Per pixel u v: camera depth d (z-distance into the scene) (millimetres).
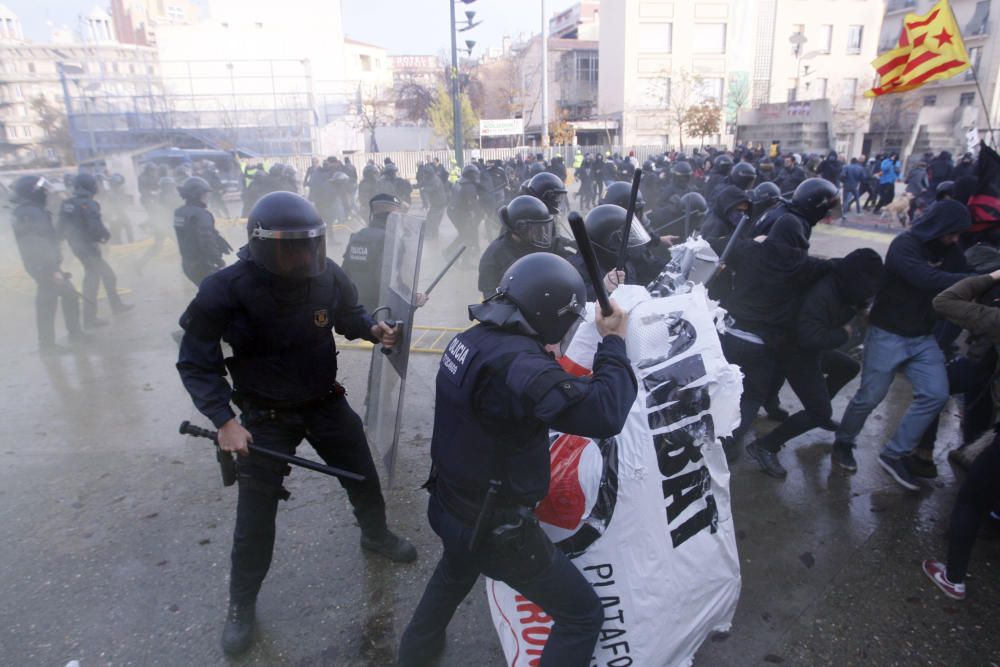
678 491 2223
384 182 12773
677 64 37531
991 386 3309
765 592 2889
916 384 3533
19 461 4117
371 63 56656
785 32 38250
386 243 3703
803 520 3430
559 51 43312
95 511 3547
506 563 1894
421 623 2279
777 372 4047
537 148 32281
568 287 1817
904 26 6305
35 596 2885
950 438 4391
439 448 1949
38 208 6211
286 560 3113
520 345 1773
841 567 3055
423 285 8922
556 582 1924
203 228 6066
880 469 3936
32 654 2561
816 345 3436
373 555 3137
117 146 25516
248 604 2568
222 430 2312
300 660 2531
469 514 1912
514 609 2215
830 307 3422
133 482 3852
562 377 1673
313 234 2291
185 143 25891
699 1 36750
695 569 2270
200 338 2336
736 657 2525
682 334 2262
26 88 54938
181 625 2711
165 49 37406
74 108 25562
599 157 19438
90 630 2686
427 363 5805
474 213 9812
